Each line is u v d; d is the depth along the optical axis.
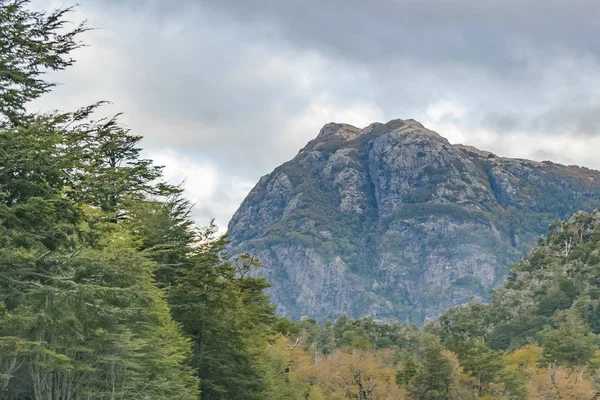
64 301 24.58
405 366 140.75
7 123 25.17
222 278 65.62
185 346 55.81
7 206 23.95
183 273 61.31
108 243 34.75
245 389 69.88
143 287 30.11
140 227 54.34
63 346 31.81
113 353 37.91
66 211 25.98
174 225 58.50
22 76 24.83
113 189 27.61
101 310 26.11
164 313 46.75
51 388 37.81
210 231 62.91
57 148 25.56
